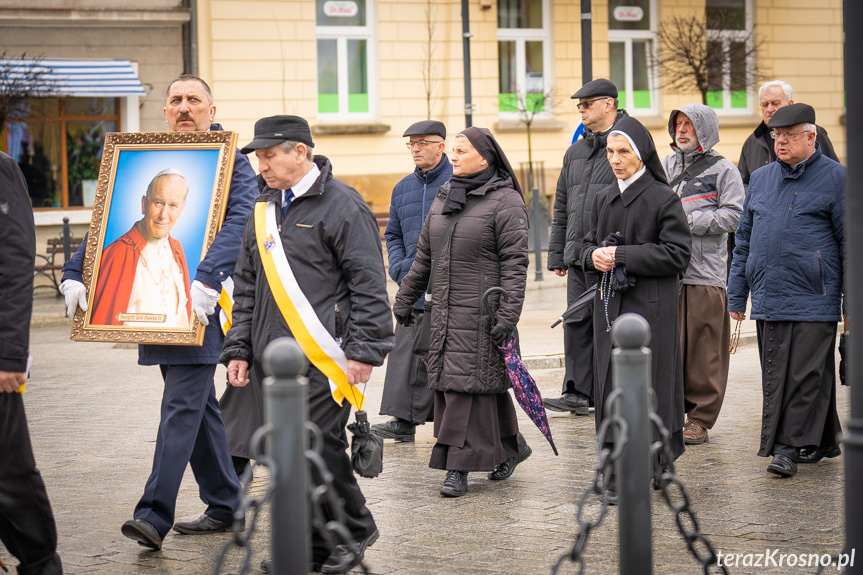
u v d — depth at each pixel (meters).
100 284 6.54
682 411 7.48
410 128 9.56
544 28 27.48
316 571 5.70
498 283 7.61
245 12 24.52
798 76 29.41
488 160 7.74
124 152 6.79
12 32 23.19
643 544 4.27
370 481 7.90
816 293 7.81
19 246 5.19
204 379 6.43
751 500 7.11
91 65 23.47
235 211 6.55
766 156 10.05
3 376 5.17
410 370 9.30
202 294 6.27
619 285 7.27
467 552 6.11
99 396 11.85
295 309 5.64
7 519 5.35
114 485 7.92
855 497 4.11
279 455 3.80
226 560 6.07
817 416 7.81
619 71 28.17
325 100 25.92
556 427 9.74
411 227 9.64
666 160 9.22
